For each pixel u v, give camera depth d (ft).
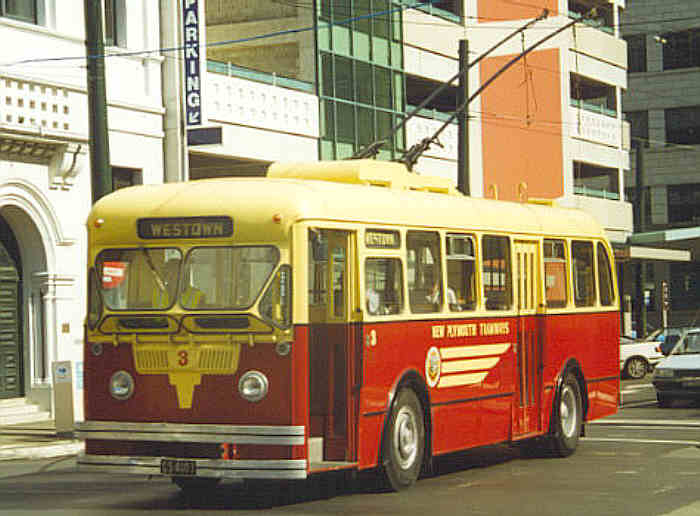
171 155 93.50
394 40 126.31
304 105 111.55
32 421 80.74
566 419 56.49
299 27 114.83
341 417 41.75
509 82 150.30
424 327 45.83
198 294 40.37
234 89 102.42
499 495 43.14
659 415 81.05
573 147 161.17
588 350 59.00
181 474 39.78
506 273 52.34
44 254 83.25
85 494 45.21
